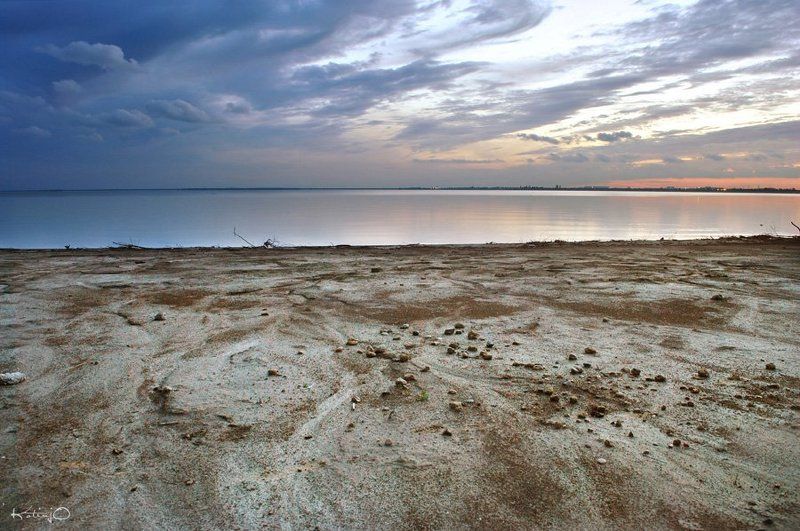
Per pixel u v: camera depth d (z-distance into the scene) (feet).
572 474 10.57
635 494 9.93
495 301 25.22
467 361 16.89
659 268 34.19
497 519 9.29
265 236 85.61
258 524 9.23
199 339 19.57
